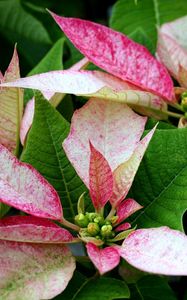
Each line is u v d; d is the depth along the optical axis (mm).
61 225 424
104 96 432
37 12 646
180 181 411
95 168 395
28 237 383
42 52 623
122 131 427
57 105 478
